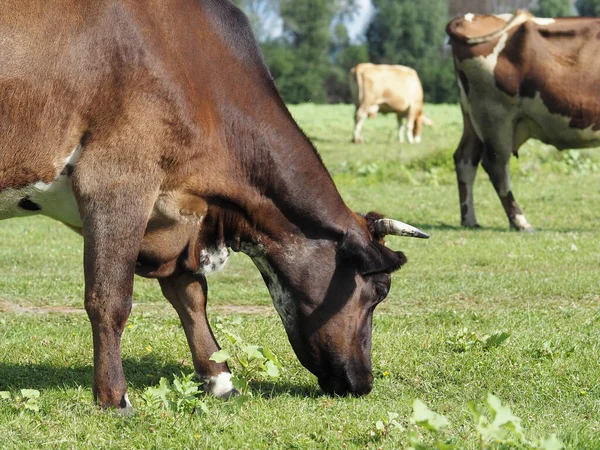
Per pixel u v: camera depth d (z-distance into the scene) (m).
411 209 16.70
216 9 5.57
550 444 3.94
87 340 7.20
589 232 14.06
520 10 13.24
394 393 5.91
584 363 6.46
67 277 10.46
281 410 5.33
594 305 9.09
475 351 6.74
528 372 6.25
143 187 5.19
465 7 93.44
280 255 5.69
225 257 5.79
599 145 13.48
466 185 14.47
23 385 5.93
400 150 26.73
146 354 6.78
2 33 4.98
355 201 17.80
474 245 12.61
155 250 5.54
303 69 75.19
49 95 5.05
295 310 5.71
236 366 6.48
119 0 5.18
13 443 4.68
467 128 14.27
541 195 18.20
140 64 5.15
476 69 13.30
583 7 93.31
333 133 37.06
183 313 5.92
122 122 5.12
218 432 4.91
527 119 13.50
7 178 5.14
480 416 3.99
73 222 5.55
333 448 4.68
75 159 5.17
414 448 4.00
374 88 32.78
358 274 5.71
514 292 9.66
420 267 11.16
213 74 5.45
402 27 81.94
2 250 12.34
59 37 5.06
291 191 5.61
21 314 8.54
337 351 5.68
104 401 5.20
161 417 4.99
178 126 5.23
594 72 13.01
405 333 7.43
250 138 5.55
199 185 5.41
